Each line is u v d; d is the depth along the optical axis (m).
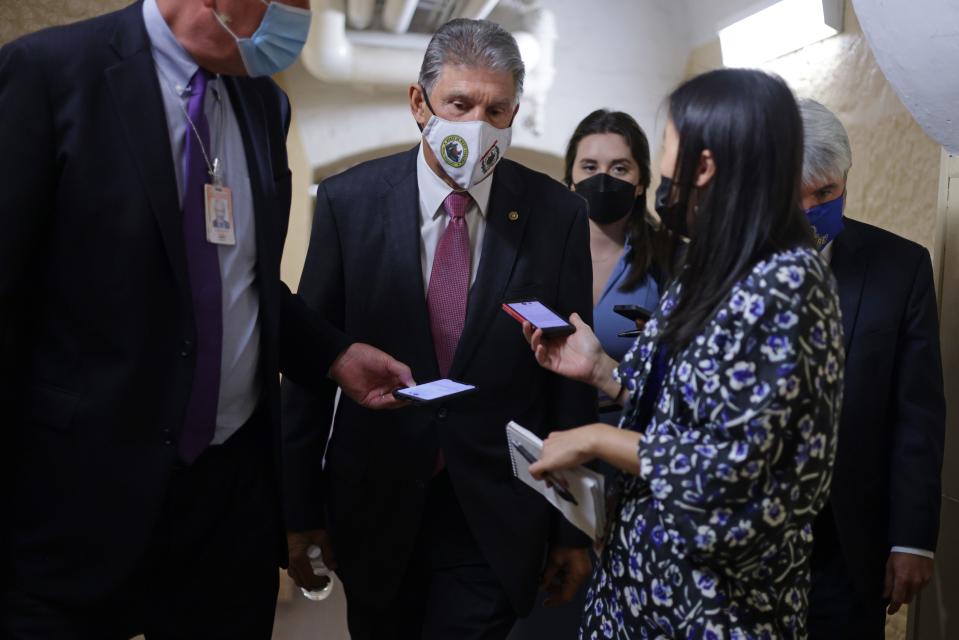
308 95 5.35
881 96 3.35
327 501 2.12
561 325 1.73
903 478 1.96
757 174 1.34
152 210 1.56
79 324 1.55
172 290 1.59
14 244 1.46
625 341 2.52
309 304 2.06
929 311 1.99
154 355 1.58
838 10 3.65
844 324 1.97
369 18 5.02
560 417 2.03
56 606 1.57
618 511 1.50
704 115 1.37
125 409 1.56
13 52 1.50
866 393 1.94
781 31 4.16
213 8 1.56
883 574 2.00
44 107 1.49
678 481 1.31
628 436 1.41
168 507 1.68
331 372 1.94
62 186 1.51
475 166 1.86
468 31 1.88
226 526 1.78
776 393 1.27
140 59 1.58
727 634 1.33
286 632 3.76
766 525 1.29
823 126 1.81
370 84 5.31
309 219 5.41
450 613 1.98
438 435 1.96
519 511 1.97
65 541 1.55
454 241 1.98
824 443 1.31
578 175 2.66
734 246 1.34
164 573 1.74
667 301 1.48
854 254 2.02
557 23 5.64
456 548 2.00
